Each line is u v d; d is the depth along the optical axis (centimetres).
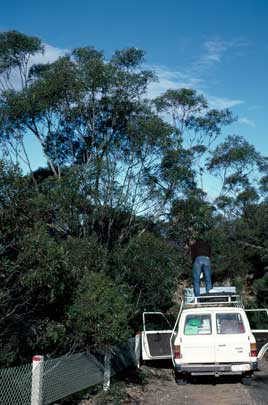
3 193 882
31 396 839
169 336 1606
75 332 1020
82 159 2342
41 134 2300
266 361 1959
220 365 1377
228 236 4488
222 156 3328
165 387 1377
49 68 2288
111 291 1059
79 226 1631
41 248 873
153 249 1593
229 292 1742
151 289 1611
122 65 2302
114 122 2273
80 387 1062
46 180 1578
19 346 957
